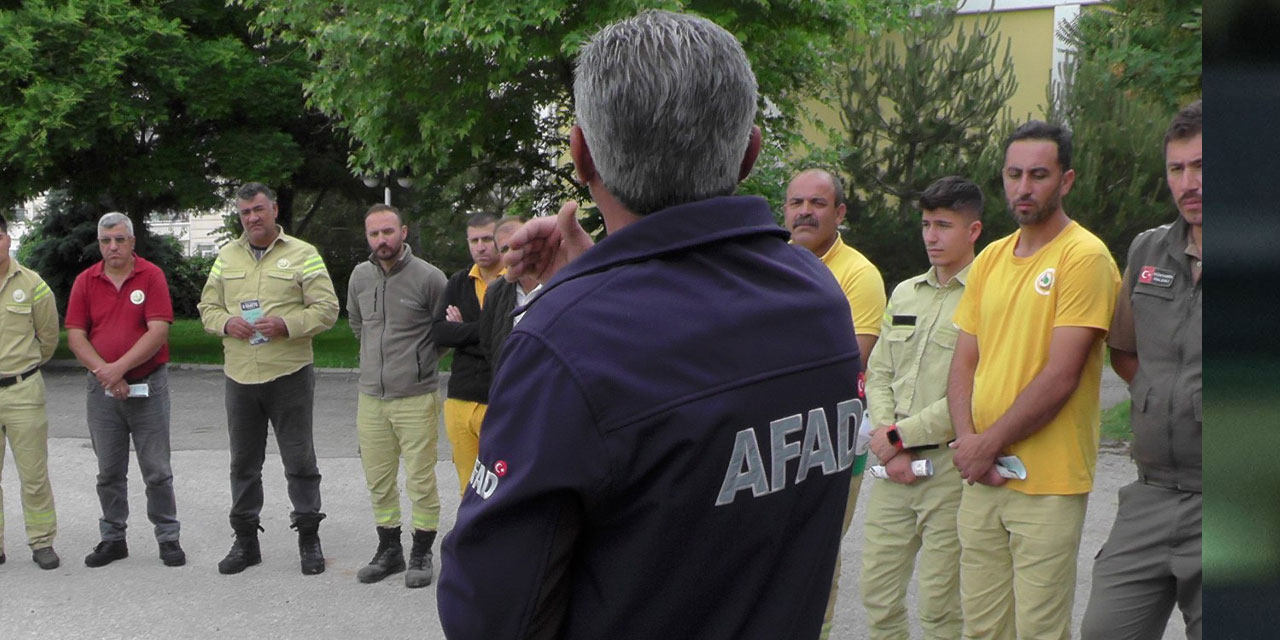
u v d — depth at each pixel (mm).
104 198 16516
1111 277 2934
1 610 4973
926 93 12344
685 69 1252
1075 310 2918
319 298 5469
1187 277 2691
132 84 14648
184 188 15680
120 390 5465
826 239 3709
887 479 3701
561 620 1221
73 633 4668
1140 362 2797
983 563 3203
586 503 1164
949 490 3553
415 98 11047
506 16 9602
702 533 1198
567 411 1148
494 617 1171
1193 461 2678
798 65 12203
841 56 12602
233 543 6066
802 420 1275
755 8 10891
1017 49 17031
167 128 15883
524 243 1658
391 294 5297
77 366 15102
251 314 5402
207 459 8406
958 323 3312
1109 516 6164
